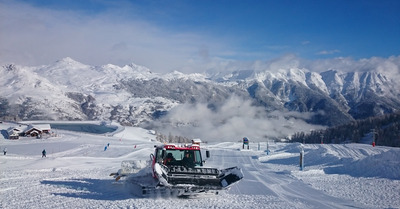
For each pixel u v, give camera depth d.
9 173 20.72
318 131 158.38
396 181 17.73
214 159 41.47
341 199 12.86
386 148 43.06
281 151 57.00
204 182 11.33
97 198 11.66
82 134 112.50
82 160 37.31
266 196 13.34
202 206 10.54
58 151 62.00
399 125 116.12
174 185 10.85
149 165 13.05
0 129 112.44
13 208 9.74
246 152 58.97
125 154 54.62
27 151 61.47
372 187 15.97
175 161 12.41
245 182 18.23
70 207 9.98
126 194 12.62
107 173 21.78
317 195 13.83
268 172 25.19
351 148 44.34
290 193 14.36
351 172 22.20
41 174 20.47
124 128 146.25
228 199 12.11
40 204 10.41
